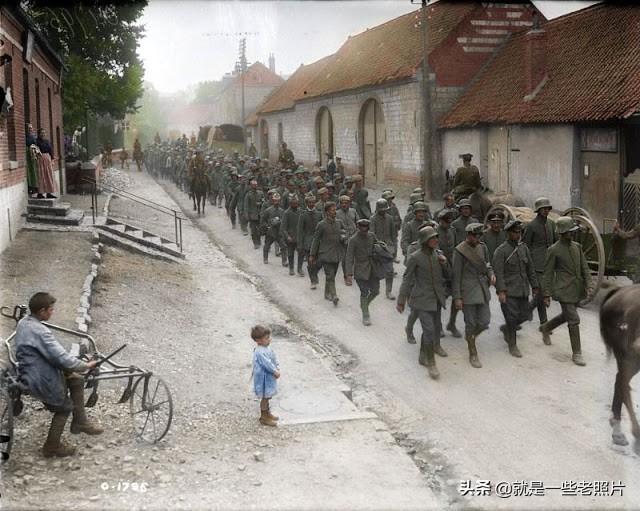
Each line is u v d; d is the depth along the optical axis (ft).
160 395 28.86
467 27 100.94
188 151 127.95
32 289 39.68
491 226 39.34
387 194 53.31
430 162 100.32
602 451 24.11
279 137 170.50
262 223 61.05
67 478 21.80
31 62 65.51
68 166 93.20
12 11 53.47
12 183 53.93
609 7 78.64
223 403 28.91
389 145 112.68
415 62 101.96
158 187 127.03
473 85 99.86
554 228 39.45
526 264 34.73
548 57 81.87
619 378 23.31
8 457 22.06
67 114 100.99
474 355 33.73
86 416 25.30
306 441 25.35
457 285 33.63
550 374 32.01
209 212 95.35
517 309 34.60
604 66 72.08
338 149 133.59
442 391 30.73
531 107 78.18
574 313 33.37
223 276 55.01
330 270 46.68
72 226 59.47
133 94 104.99
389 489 21.86
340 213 49.55
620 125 63.93
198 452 24.17
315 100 141.69
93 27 85.25
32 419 25.57
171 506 20.34
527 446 24.97
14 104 56.08
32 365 22.35
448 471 23.58
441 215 40.70
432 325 32.50
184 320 41.19
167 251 60.59
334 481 22.31
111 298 42.24
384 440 25.48
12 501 20.13
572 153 71.15
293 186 68.69
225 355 35.37
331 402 29.22
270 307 45.83
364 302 41.42
